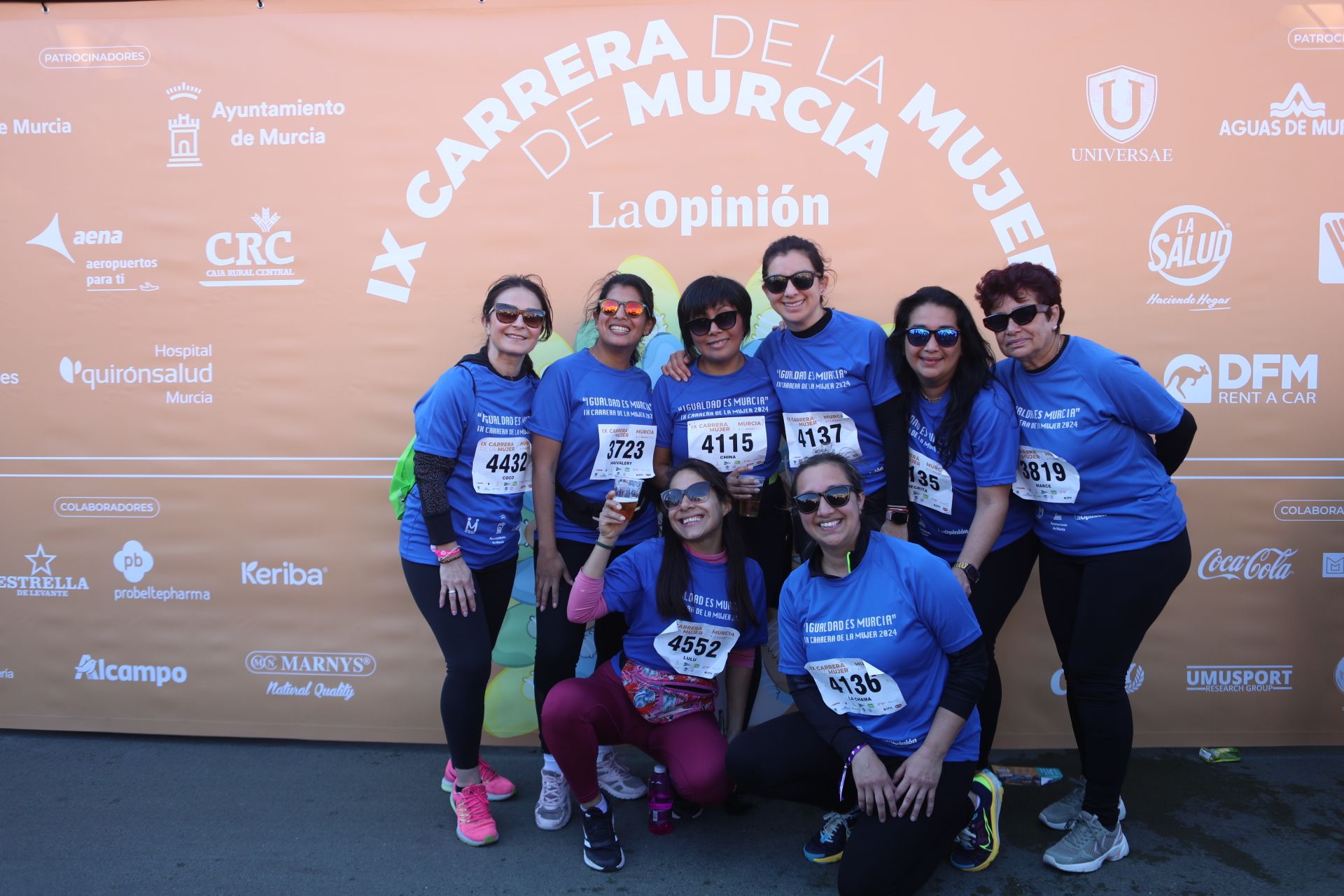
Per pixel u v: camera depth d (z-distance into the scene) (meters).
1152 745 3.17
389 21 3.16
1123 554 2.38
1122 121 3.06
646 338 3.17
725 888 2.36
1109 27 3.04
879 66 3.08
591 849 2.44
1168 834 2.59
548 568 2.63
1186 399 3.10
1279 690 3.14
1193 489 3.12
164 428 3.27
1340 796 2.80
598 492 2.71
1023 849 2.53
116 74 3.21
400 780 3.00
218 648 3.31
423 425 2.51
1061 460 2.41
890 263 3.12
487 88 3.16
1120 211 3.07
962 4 3.06
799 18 3.09
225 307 3.24
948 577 2.18
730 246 3.15
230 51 3.19
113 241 3.25
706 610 2.51
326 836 2.62
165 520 3.29
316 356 3.23
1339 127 3.03
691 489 2.39
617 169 3.15
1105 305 3.09
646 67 3.12
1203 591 3.14
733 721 2.66
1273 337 3.07
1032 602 3.17
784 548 2.86
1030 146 3.07
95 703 3.34
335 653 3.29
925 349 2.37
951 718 2.17
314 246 3.21
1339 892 2.29
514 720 3.26
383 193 3.19
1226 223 3.06
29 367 3.29
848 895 2.14
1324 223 3.05
